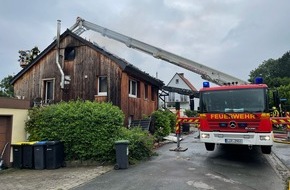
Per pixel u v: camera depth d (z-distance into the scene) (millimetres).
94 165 9242
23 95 17562
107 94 15133
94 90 15609
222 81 13320
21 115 10172
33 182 7273
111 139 9242
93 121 9367
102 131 9289
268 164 8797
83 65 16172
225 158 9766
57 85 16688
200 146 13031
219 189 6066
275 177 7145
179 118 11805
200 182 6625
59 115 9742
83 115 9500
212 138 9094
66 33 16844
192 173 7527
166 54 15211
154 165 8711
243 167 8320
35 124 10078
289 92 25641
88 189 6348
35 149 9258
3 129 9594
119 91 14844
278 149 12266
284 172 7820
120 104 14656
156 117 15664
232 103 9023
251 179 6914
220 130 9016
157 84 20266
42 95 16953
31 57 20484
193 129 26266
